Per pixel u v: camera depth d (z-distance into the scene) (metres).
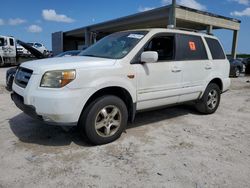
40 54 15.23
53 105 3.40
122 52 4.23
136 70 4.14
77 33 35.88
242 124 5.25
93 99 3.80
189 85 5.14
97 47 4.81
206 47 5.60
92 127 3.75
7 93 7.96
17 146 3.81
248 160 3.53
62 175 3.02
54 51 43.19
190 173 3.12
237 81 13.90
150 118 5.46
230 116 5.88
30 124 4.81
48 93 3.43
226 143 4.14
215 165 3.35
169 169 3.21
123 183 2.88
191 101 5.47
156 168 3.23
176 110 6.22
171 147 3.90
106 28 29.09
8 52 20.05
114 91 4.14
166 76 4.61
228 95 8.99
